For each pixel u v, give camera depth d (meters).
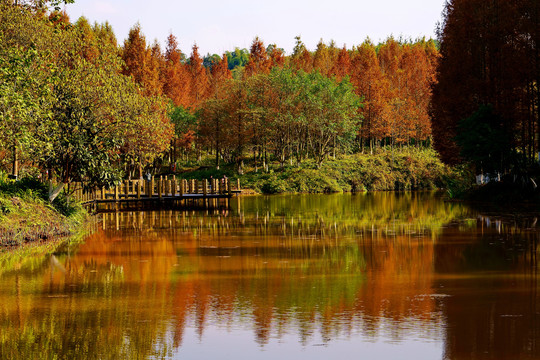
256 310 11.64
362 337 9.77
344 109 79.81
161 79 89.69
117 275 15.57
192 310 11.71
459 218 29.64
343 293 13.05
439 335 9.78
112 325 10.70
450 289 13.24
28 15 30.02
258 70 99.31
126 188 44.88
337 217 32.47
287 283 14.23
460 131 43.62
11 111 21.08
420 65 99.69
